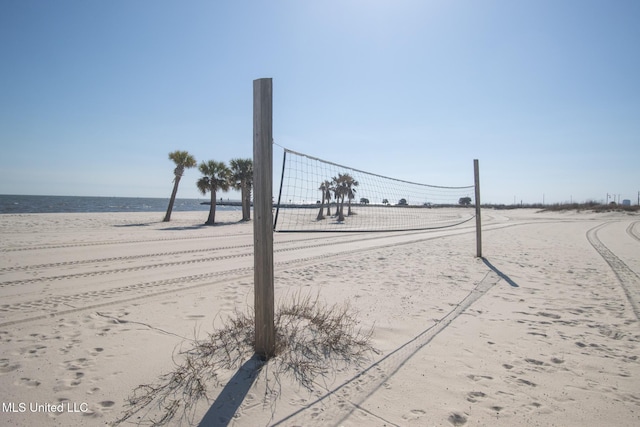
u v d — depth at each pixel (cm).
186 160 2262
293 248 1046
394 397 243
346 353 307
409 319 412
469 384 262
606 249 1048
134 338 342
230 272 674
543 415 224
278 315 371
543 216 3588
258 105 284
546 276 666
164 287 555
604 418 221
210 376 263
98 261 764
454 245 1141
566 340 349
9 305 447
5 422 209
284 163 372
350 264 777
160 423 212
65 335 350
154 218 2472
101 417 217
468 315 430
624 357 310
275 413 223
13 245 937
